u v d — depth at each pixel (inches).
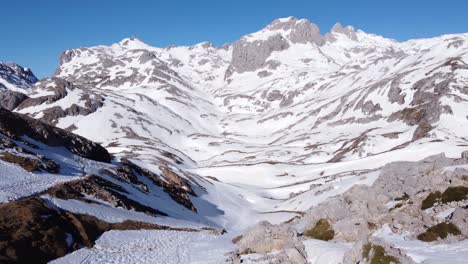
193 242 1968.5
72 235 1690.5
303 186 5610.2
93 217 1989.4
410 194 1537.9
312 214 1686.8
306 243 1318.9
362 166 5940.0
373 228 1421.0
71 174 2748.5
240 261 1346.0
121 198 2576.3
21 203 1738.4
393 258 971.9
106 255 1551.4
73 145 3476.9
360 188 1704.0
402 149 5949.8
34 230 1535.4
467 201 1312.7
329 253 1156.5
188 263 1482.5
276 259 1240.8
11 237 1425.9
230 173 7037.4
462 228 1163.9
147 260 1520.7
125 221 2145.7
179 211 3334.2
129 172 3444.9
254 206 5002.5
